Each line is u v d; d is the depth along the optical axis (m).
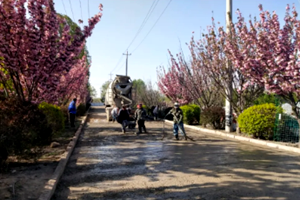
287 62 8.77
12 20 7.53
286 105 12.79
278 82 9.13
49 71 8.74
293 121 10.59
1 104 6.91
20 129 6.21
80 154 8.55
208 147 9.82
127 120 14.19
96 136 12.70
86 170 6.62
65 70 9.14
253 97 13.11
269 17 9.55
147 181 5.71
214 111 14.98
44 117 7.70
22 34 7.83
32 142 6.61
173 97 23.33
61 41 8.81
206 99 18.08
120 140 11.52
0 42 7.59
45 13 8.19
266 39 9.25
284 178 5.90
